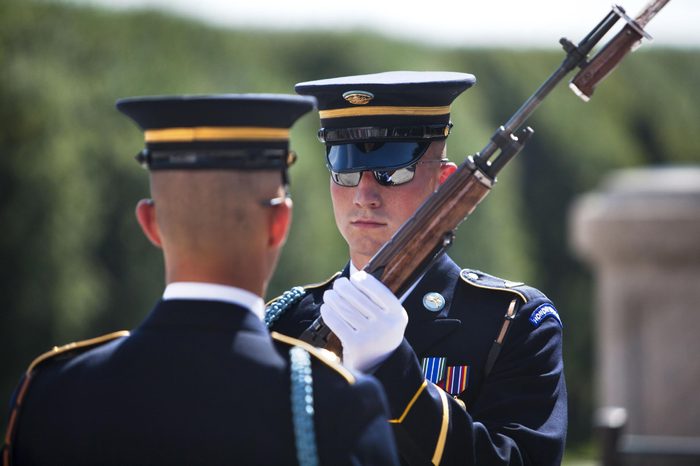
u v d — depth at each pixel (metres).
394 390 8.73
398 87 10.35
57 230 38.66
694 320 21.64
